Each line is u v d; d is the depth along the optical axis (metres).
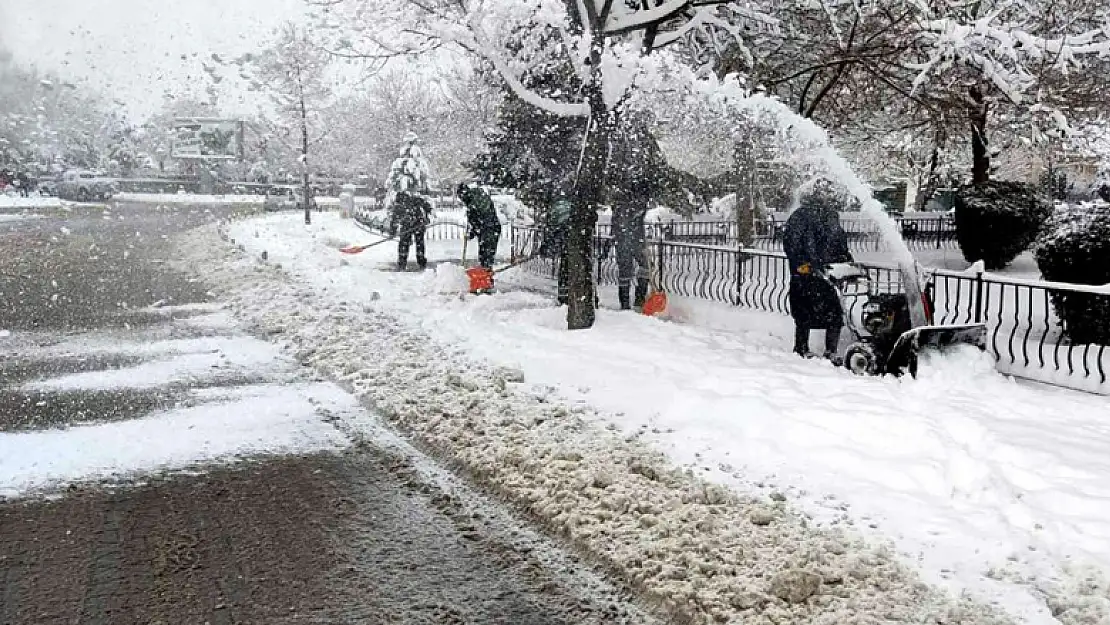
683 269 15.12
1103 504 4.85
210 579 4.32
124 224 28.75
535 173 14.52
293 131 33.66
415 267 17.98
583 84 10.13
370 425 6.94
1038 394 7.27
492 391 7.54
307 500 5.37
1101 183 18.64
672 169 13.23
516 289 14.76
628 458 5.83
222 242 22.42
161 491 5.51
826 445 5.95
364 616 3.98
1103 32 14.23
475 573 4.42
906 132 20.73
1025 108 15.49
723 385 7.36
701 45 15.09
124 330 11.03
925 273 9.44
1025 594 4.04
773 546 4.55
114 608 4.03
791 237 8.91
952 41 12.93
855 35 14.31
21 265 17.56
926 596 4.04
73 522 5.01
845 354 8.70
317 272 16.36
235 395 7.85
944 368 7.59
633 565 4.44
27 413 7.22
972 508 4.99
